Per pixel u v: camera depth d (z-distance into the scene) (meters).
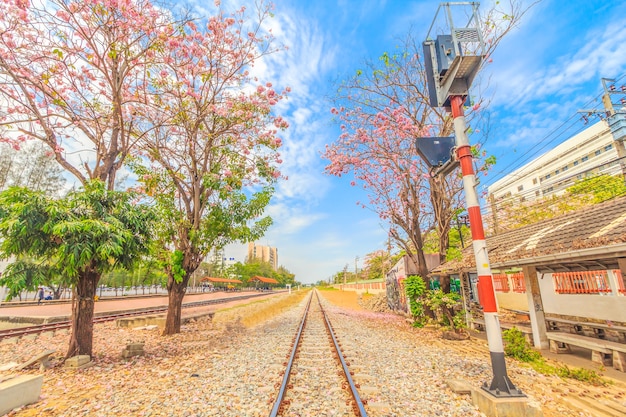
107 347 9.94
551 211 22.70
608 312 10.48
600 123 37.03
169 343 10.34
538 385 5.62
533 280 9.20
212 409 4.64
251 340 10.59
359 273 80.50
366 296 38.81
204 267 76.31
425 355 8.05
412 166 13.38
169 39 9.06
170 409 4.68
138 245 7.95
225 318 18.59
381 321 16.19
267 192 12.46
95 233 6.55
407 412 4.51
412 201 14.62
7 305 23.59
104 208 7.39
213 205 12.23
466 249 12.88
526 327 10.00
